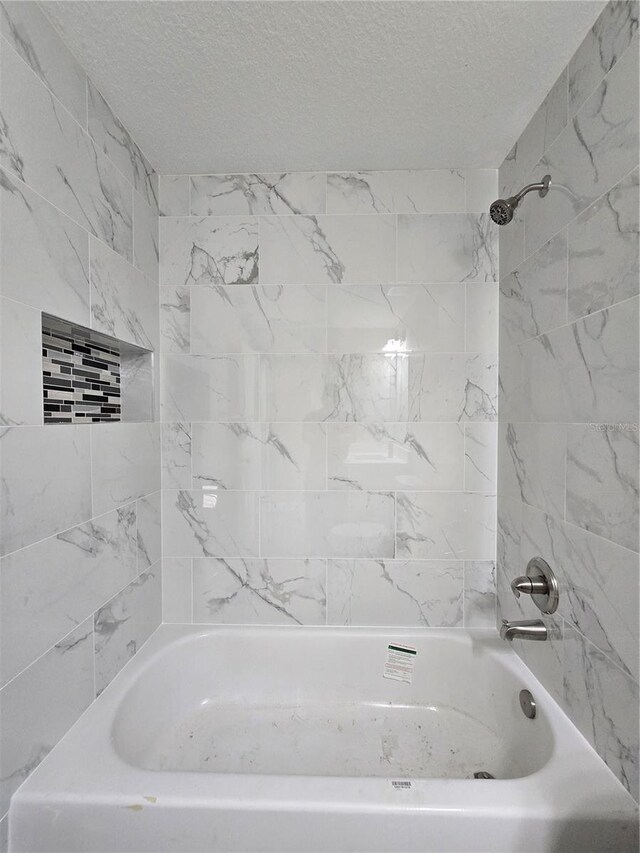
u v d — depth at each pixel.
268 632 1.81
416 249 1.79
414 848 1.02
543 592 1.36
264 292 1.81
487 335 1.79
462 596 1.83
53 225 1.12
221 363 1.82
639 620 0.97
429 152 1.67
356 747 1.60
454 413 1.80
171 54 1.21
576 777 1.08
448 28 1.14
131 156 1.57
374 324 1.80
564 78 1.27
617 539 1.04
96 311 1.33
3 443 0.94
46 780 1.06
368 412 1.81
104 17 1.10
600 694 1.12
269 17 1.10
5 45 0.95
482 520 1.81
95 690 1.34
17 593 1.00
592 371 1.14
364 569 1.83
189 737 1.63
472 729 1.67
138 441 1.63
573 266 1.23
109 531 1.42
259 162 1.73
